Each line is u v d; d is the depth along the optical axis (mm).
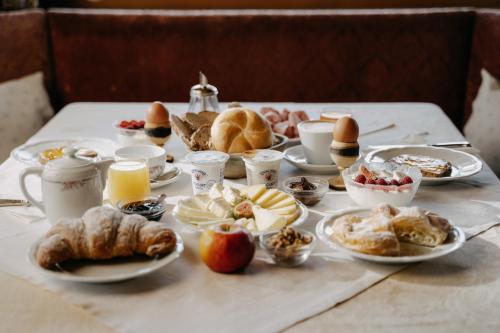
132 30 3037
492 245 1115
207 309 899
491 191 1394
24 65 2980
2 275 1002
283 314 884
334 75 3084
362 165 1351
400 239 1075
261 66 3078
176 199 1345
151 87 3129
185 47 3057
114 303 914
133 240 997
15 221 1229
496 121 2807
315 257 1062
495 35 2896
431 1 3322
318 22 3016
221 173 1347
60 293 939
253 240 1016
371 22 3012
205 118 1640
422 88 3102
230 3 3342
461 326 871
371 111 2195
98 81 3129
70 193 1141
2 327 866
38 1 3338
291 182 1341
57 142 1753
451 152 1586
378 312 900
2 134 2785
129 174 1278
